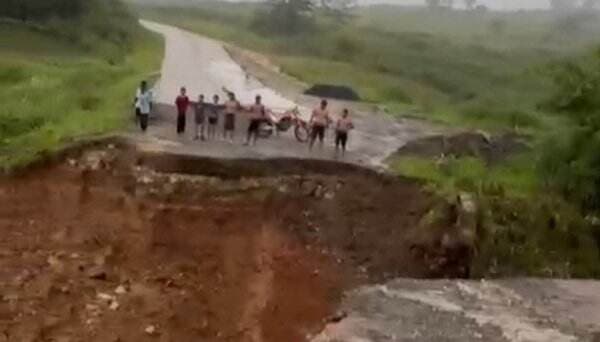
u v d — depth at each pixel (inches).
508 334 474.0
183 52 2144.4
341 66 2287.2
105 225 847.1
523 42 3432.6
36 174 919.7
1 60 1475.1
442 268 845.8
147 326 700.0
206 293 764.6
